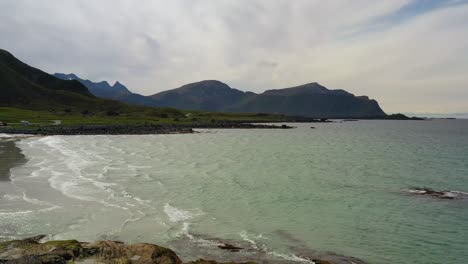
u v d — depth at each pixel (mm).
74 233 21484
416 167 53281
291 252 19859
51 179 36844
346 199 32531
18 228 22062
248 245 20734
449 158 65062
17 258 15109
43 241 20000
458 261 19031
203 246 20297
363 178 43406
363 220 26188
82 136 105062
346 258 19297
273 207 29344
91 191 32438
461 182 41188
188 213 26828
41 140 86625
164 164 52156
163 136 115438
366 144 97812
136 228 22828
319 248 20641
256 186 37688
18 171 41250
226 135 127875
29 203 27656
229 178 41969
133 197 31016
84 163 49750
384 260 19141
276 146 88312
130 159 56344
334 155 69312
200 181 39594
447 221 26047
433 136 137875
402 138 124625
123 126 143375
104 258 15727
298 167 52219
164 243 20531
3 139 86562
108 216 25094
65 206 27188
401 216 27312
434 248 20859
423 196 34000
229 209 28406
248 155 67438
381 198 33062
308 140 111375
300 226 24578
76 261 15328
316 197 33125
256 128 183625
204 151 72750
